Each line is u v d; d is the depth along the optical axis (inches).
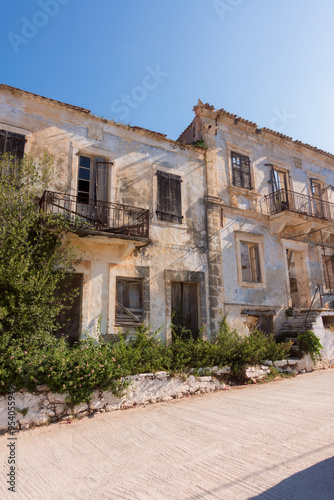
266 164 594.2
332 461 170.7
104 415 287.3
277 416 258.4
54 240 358.9
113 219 419.5
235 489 149.3
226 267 500.1
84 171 428.1
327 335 496.7
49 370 273.3
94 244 402.3
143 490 154.3
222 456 187.0
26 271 307.4
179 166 497.0
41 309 314.3
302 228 584.1
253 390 357.1
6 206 321.1
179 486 155.6
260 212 566.6
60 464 189.8
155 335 407.8
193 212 492.7
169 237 461.1
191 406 304.2
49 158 364.5
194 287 473.4
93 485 163.0
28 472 180.2
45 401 271.9
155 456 193.9
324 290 608.4
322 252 626.2
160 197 467.8
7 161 335.6
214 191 519.2
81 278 390.9
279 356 438.6
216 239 498.9
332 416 249.9
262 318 526.9
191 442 212.5
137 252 429.7
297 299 663.1
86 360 299.0
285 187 621.6
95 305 389.1
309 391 339.3
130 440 223.8
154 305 426.6
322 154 685.3
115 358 321.1
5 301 302.2
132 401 312.2
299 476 156.9
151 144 478.9
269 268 546.0
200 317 458.9
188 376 354.6
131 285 426.0
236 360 404.2
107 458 195.5
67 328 376.5
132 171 453.4
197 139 553.0
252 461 177.5
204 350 392.8
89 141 430.3
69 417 277.7
